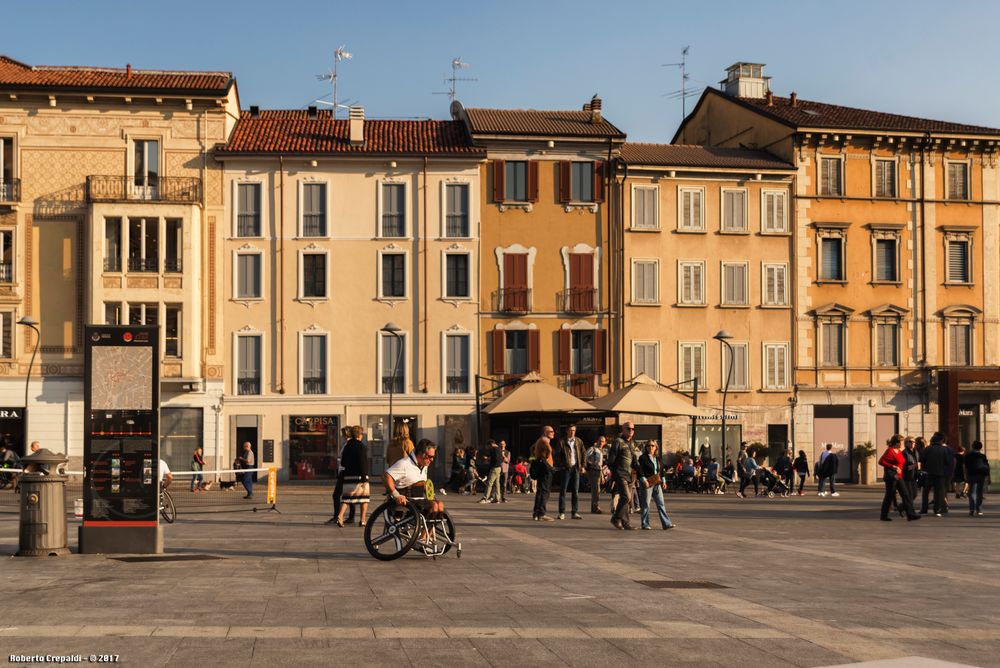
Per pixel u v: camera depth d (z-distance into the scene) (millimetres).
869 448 56781
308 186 53938
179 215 51812
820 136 57438
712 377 56281
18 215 52344
